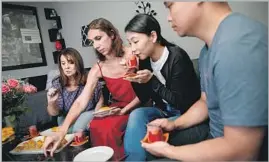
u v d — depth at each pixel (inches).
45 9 44.1
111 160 40.0
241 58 26.2
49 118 45.5
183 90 43.7
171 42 42.4
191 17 34.0
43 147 40.6
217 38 29.9
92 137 44.4
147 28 42.3
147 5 41.9
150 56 43.7
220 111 31.9
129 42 43.6
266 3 37.9
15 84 39.8
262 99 26.6
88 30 44.1
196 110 41.6
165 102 44.7
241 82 26.3
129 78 44.7
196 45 41.4
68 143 42.4
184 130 41.3
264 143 30.0
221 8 33.3
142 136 42.9
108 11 43.1
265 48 26.7
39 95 44.8
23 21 43.3
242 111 26.8
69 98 45.7
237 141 27.9
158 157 37.1
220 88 28.1
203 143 31.7
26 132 43.8
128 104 45.1
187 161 32.0
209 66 31.6
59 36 44.6
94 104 45.6
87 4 43.6
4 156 39.6
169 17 38.9
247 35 27.0
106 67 44.9
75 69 45.0
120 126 44.1
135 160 40.9
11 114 40.4
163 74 43.9
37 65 44.5
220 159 29.4
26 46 43.7
